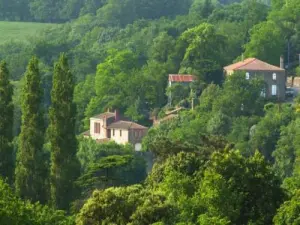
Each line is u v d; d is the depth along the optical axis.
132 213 120.94
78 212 135.75
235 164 125.56
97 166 154.38
